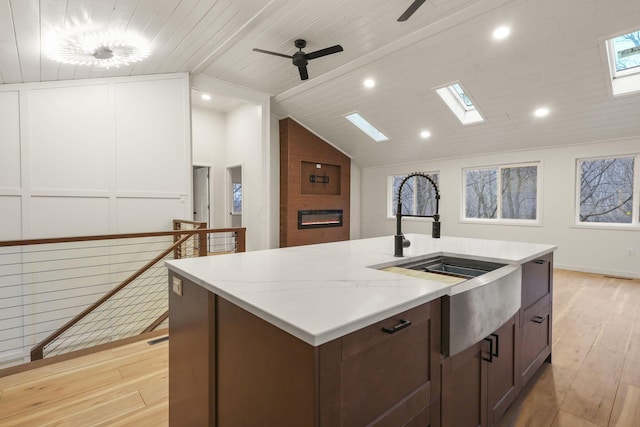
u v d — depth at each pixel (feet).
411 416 3.56
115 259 14.89
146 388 6.74
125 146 14.98
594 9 10.37
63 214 13.73
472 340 4.37
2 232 12.66
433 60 14.11
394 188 27.17
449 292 3.99
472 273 6.54
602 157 17.20
